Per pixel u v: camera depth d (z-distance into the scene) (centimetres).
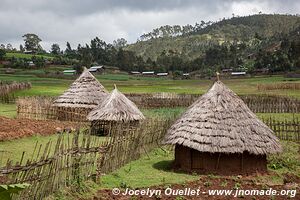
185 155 1535
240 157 1487
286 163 1698
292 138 2427
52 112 2848
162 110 4181
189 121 1554
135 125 1998
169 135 1590
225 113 1528
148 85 8675
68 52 14975
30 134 2048
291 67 10431
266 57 11594
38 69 10631
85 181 1206
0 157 1515
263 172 1520
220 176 1447
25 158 1535
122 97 2425
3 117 2597
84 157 1212
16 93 4909
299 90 6744
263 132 1527
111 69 12756
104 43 15700
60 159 1076
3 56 11131
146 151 1800
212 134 1477
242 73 10875
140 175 1423
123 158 1538
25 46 15600
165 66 13825
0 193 297
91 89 2967
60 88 6400
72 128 2350
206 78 11281
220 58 14238
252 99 4347
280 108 3966
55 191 1055
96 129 2284
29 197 942
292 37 14175
